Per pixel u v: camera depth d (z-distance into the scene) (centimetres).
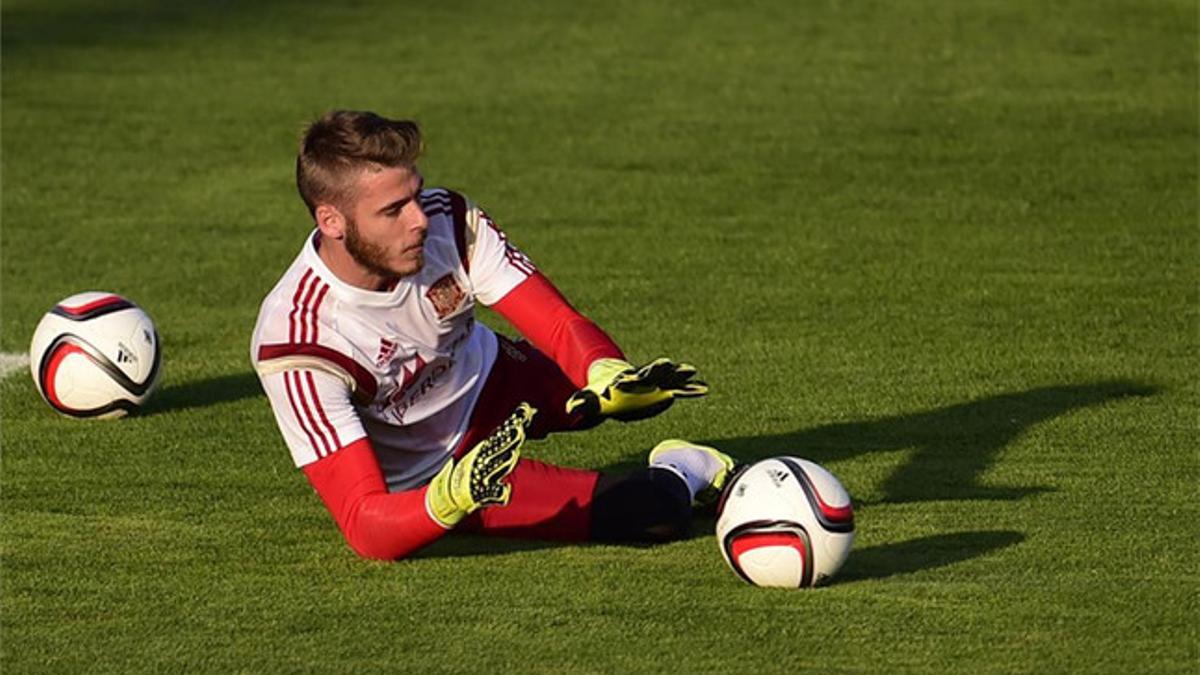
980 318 3200
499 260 2000
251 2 6962
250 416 2691
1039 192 4222
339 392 1934
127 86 5584
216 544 2083
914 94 5341
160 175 4547
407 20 6606
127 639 1781
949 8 6625
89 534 2131
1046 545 2028
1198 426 2550
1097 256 3644
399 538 1895
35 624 1827
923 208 4097
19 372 2955
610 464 2442
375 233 1847
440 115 5150
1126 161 4512
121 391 2638
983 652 1708
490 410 2123
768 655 1706
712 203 4181
